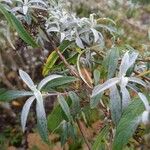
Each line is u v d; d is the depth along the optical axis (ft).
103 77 0.52
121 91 0.39
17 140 1.65
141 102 0.37
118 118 0.39
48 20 0.58
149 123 0.35
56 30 0.58
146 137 0.53
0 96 0.43
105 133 0.45
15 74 1.61
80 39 0.57
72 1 1.37
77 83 0.49
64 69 0.61
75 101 0.46
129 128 0.36
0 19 0.64
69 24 0.59
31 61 1.59
